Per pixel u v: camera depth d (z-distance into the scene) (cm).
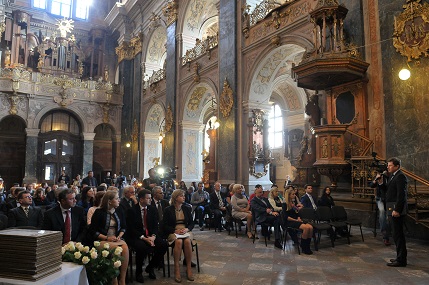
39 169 2347
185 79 1783
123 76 2548
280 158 2019
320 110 1056
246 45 1345
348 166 846
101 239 459
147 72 2356
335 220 713
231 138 1370
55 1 2767
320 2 901
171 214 541
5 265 239
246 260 584
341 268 521
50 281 236
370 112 870
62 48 2556
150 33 2270
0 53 2395
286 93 1861
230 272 516
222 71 1454
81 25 2795
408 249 618
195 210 1011
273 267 537
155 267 512
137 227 506
